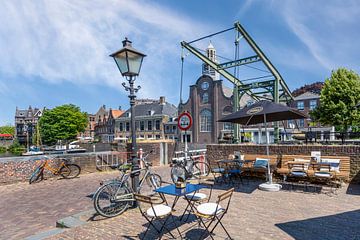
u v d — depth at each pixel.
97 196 4.27
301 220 4.06
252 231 3.63
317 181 6.80
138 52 4.73
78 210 4.96
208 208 3.42
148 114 44.06
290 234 3.51
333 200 5.22
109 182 4.47
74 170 8.96
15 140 60.03
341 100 22.48
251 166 7.45
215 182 7.28
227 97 34.94
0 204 5.41
